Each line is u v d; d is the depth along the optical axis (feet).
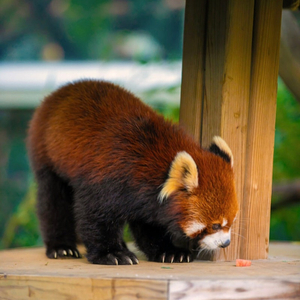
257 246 21.71
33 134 24.82
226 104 20.76
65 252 22.71
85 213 20.86
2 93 57.31
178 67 44.50
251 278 15.93
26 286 16.92
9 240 46.37
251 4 20.98
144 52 74.79
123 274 16.76
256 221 21.62
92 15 83.15
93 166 20.59
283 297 15.81
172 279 15.46
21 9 82.53
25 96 57.16
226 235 19.81
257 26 21.21
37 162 24.35
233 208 19.85
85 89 23.36
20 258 22.52
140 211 20.65
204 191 19.54
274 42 21.54
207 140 21.38
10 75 61.00
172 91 40.47
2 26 82.64
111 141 20.62
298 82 31.73
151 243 21.67
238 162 21.29
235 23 20.66
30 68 64.03
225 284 15.48
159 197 19.86
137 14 83.66
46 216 23.95
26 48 82.89
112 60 73.10
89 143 21.08
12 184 59.93
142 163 20.17
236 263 19.61
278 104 41.63
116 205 20.47
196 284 15.34
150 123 21.24
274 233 43.11
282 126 41.32
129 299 15.64
